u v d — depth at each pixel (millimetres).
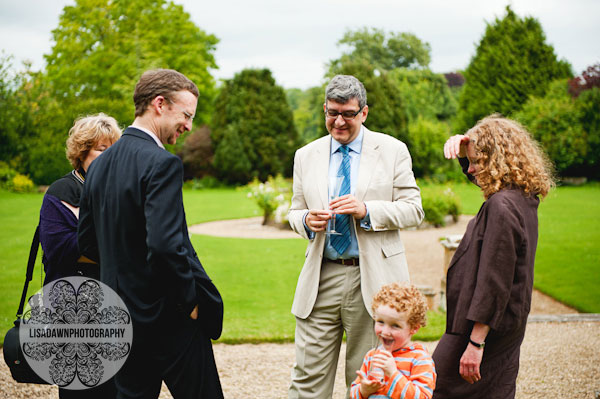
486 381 2131
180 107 2061
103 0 28516
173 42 30500
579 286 6660
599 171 23781
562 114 24016
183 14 31203
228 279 7152
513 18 28969
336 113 2496
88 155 2498
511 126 2178
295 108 50688
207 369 2119
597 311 5660
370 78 25672
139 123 2074
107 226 1967
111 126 2537
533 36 28219
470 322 2084
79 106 24422
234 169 30938
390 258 2529
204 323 2141
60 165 23062
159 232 1809
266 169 32000
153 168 1883
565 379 3516
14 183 21406
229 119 31828
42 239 2346
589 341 4336
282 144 31875
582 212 14031
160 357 2016
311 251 2602
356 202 2398
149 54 27828
